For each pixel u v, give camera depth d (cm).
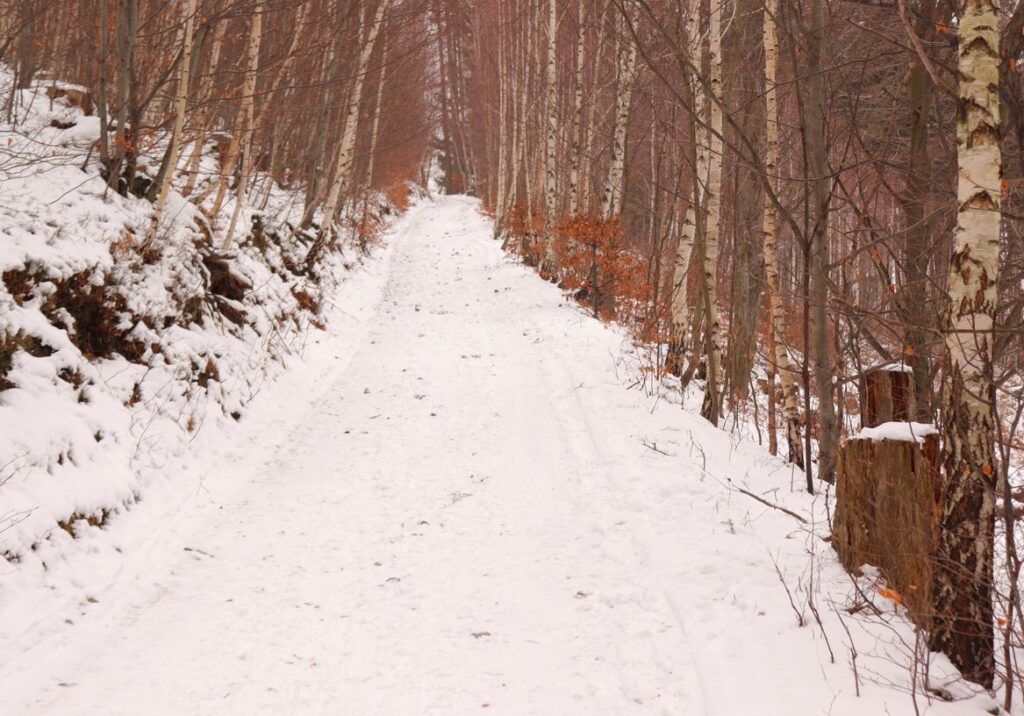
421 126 3972
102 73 1071
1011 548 368
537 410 1084
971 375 387
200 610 541
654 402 1078
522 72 2945
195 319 1084
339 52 1680
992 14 391
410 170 5294
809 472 792
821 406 867
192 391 928
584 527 685
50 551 553
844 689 390
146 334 907
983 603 390
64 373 736
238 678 449
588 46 2198
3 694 420
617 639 492
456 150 6656
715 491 721
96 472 656
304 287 1614
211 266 1218
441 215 4816
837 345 786
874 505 509
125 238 956
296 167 2186
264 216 1700
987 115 388
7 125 1168
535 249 2570
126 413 782
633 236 2342
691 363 1219
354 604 552
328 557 638
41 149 1091
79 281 826
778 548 588
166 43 1312
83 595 536
